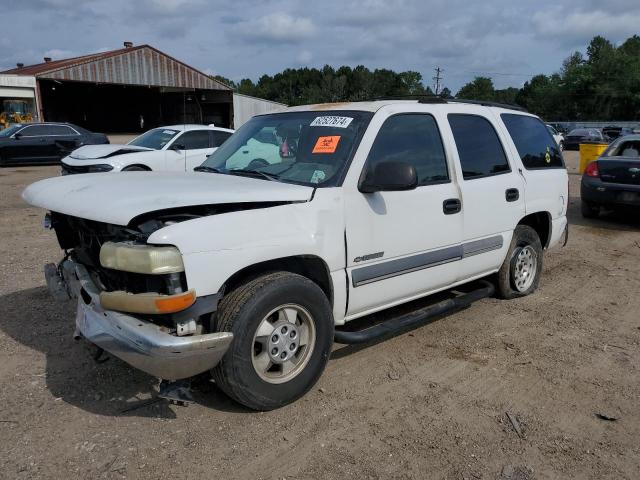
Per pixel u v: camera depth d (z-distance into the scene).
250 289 3.20
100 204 3.06
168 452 3.05
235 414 3.43
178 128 12.70
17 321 4.77
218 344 2.97
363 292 3.85
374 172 3.63
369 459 3.03
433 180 4.34
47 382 3.76
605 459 3.07
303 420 3.39
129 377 3.85
